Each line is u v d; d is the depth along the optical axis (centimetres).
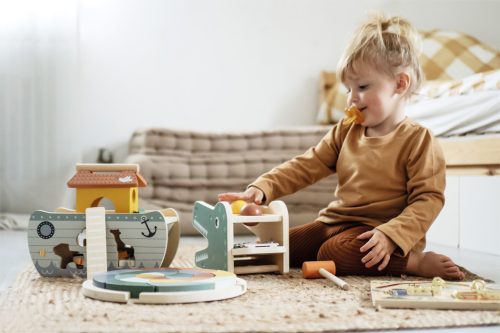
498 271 146
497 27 325
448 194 197
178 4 295
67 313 94
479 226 181
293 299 106
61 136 268
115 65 288
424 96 215
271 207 143
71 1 269
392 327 88
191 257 167
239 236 234
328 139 160
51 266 131
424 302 99
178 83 296
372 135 150
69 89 269
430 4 321
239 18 302
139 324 87
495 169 175
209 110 300
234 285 109
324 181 249
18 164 267
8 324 87
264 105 306
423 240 142
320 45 311
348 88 150
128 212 133
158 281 106
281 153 255
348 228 145
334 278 121
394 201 143
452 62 285
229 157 252
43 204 268
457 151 192
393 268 133
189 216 239
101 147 288
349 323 88
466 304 98
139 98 291
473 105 189
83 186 132
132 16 290
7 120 267
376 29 147
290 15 307
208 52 299
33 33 268
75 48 270
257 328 85
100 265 125
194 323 87
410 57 148
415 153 141
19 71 268
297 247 149
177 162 244
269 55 306
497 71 187
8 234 230
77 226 131
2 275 140
